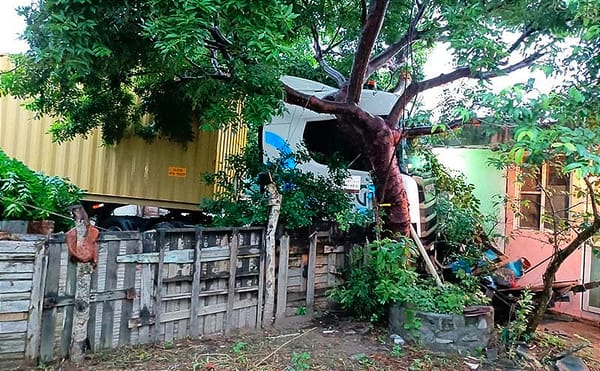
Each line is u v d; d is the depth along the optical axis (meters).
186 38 3.43
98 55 3.82
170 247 4.38
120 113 7.02
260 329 5.04
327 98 6.26
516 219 7.41
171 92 6.68
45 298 3.57
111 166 7.79
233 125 5.07
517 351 4.61
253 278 5.08
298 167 6.45
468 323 4.63
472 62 4.63
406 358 4.37
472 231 6.24
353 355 4.34
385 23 6.64
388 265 5.12
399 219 5.71
